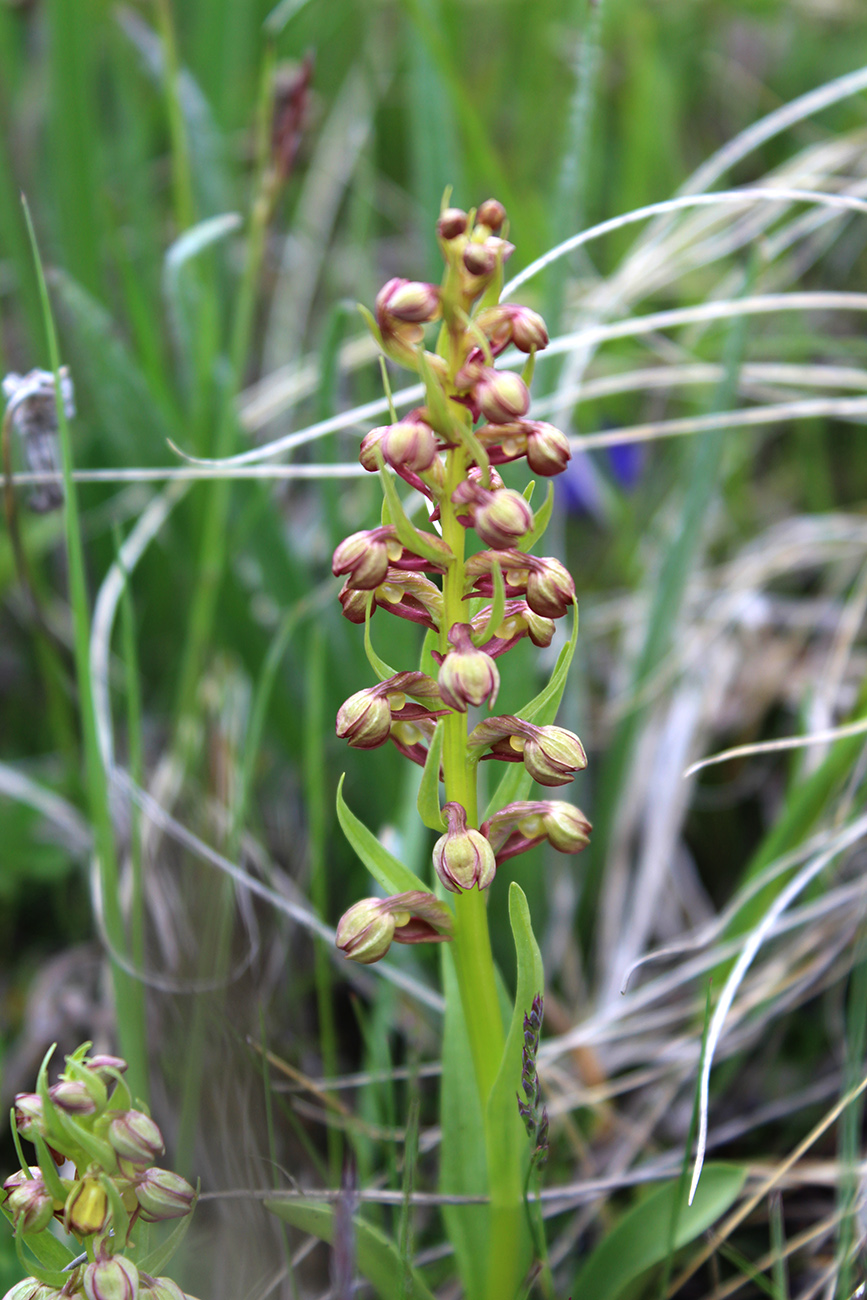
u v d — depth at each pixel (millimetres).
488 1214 273
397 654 351
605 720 389
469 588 247
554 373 347
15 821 369
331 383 356
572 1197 309
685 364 462
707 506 357
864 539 408
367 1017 340
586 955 362
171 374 473
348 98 567
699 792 392
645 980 351
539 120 575
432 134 372
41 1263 245
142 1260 246
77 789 353
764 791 396
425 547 241
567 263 344
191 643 347
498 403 234
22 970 358
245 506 370
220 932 301
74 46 431
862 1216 290
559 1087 329
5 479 320
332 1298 262
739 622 413
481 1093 262
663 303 527
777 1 626
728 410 356
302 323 495
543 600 242
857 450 490
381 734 246
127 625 305
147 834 328
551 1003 335
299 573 368
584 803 379
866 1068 306
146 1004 314
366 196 472
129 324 470
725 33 661
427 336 399
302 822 372
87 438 409
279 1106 295
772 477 509
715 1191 283
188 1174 289
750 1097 331
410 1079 290
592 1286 281
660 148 547
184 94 442
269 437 467
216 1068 282
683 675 394
